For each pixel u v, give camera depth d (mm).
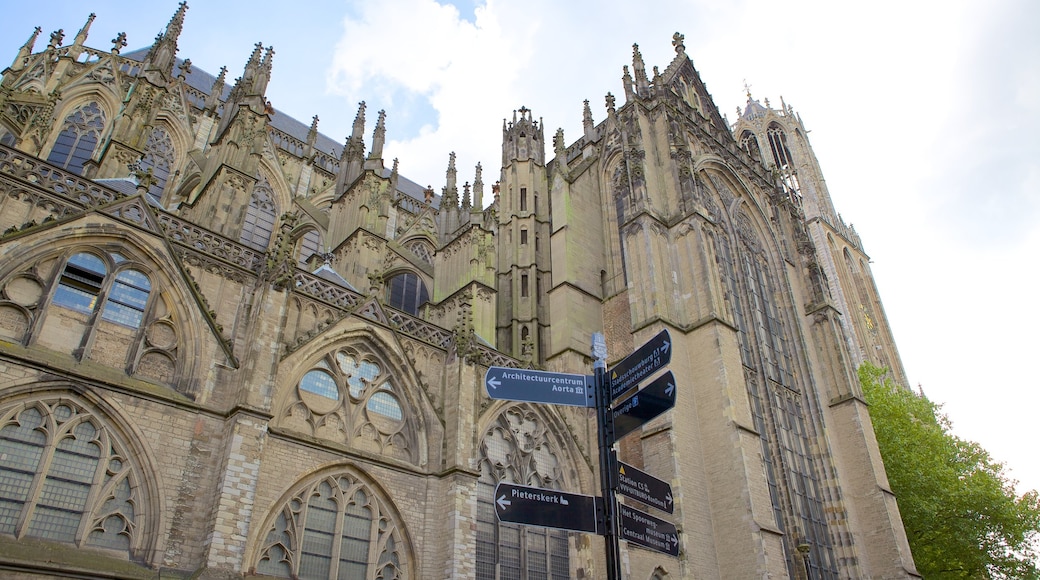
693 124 65125
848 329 123125
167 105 59219
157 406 26859
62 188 29156
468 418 35625
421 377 36500
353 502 31141
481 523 35500
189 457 26734
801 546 38125
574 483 40969
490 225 65688
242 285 32094
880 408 67875
